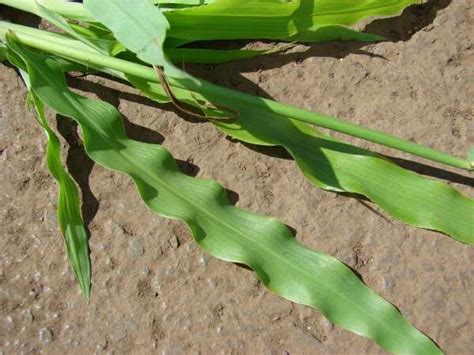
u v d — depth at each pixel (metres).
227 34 0.46
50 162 0.44
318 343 0.42
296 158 0.44
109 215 0.46
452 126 0.45
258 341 0.43
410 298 0.42
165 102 0.46
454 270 0.43
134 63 0.43
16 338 0.44
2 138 0.48
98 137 0.44
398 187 0.43
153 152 0.44
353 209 0.44
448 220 0.42
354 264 0.43
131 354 0.43
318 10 0.45
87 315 0.44
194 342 0.43
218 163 0.46
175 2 0.45
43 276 0.45
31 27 0.49
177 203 0.43
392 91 0.47
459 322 0.42
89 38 0.44
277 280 0.42
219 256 0.42
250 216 0.43
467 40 0.47
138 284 0.44
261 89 0.47
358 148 0.44
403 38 0.48
